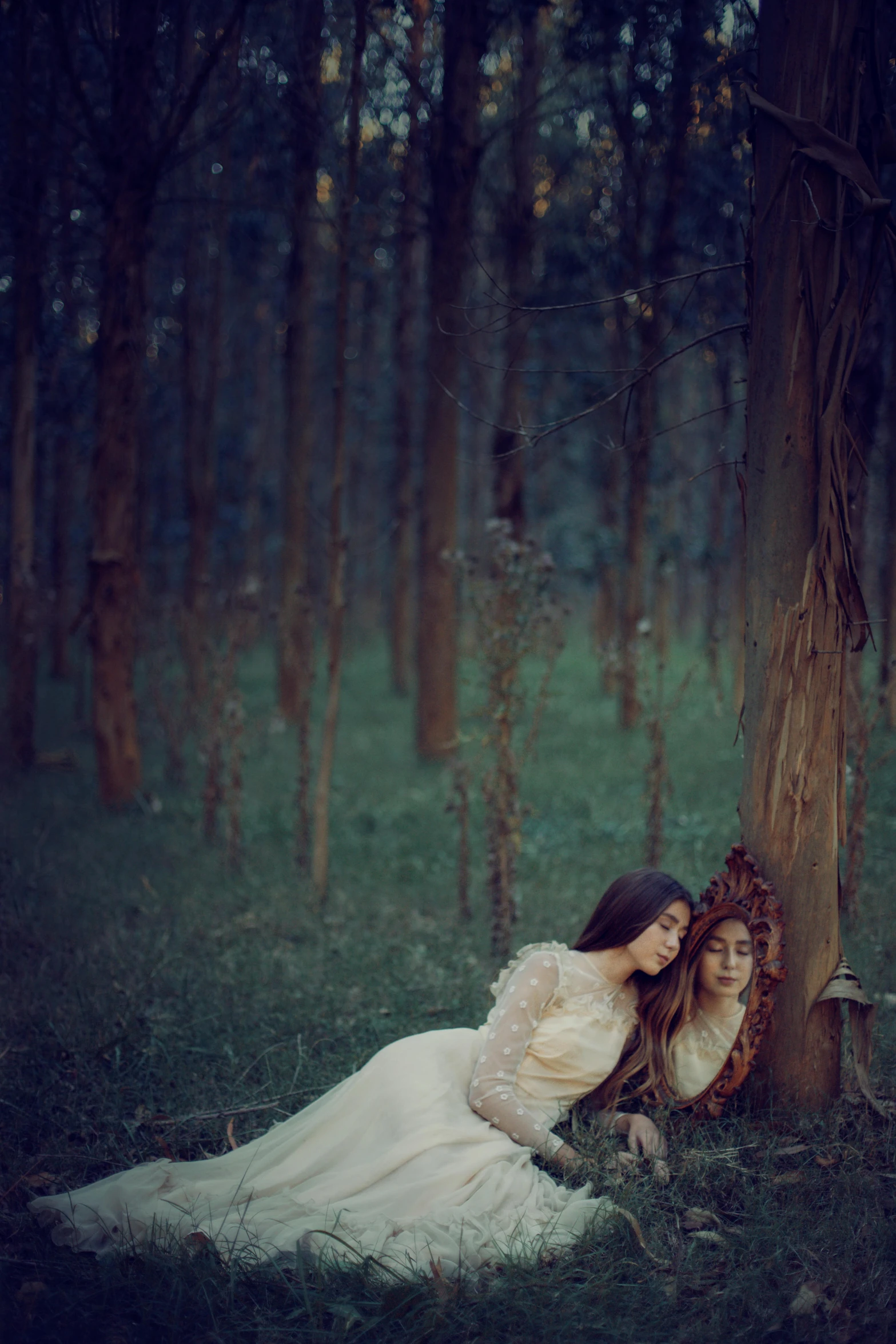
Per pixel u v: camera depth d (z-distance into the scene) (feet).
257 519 60.44
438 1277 8.29
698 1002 10.80
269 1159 9.75
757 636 10.68
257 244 39.99
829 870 10.64
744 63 14.90
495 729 16.69
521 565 16.74
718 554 37.19
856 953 15.64
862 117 10.30
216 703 23.35
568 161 32.91
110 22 23.36
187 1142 10.82
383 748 37.42
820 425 10.26
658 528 40.55
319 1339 7.83
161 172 24.62
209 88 30.12
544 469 49.85
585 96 30.14
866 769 16.90
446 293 29.91
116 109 23.95
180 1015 14.12
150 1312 8.13
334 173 21.44
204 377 52.65
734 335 27.53
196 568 40.11
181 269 42.14
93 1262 8.76
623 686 37.45
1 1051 12.73
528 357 34.14
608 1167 9.96
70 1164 10.33
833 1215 9.21
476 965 16.06
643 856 21.76
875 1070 11.80
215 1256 8.63
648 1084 10.87
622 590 41.22
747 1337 7.85
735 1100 10.95
